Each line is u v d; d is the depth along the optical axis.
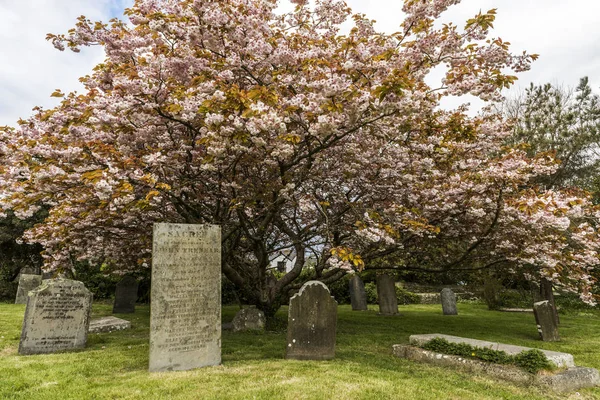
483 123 8.55
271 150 6.14
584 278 8.03
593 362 6.16
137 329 8.61
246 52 5.93
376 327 9.76
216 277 5.60
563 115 17.09
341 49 5.93
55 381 4.49
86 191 6.17
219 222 7.71
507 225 7.90
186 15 5.62
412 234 8.14
